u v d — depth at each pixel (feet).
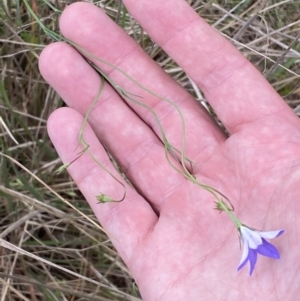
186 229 0.65
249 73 0.68
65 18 0.69
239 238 0.60
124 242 0.66
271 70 0.80
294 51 0.84
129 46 0.70
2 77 0.83
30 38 0.82
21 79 0.86
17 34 0.78
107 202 0.67
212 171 0.68
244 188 0.64
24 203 0.83
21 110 0.88
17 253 0.80
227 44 0.68
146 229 0.66
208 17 0.91
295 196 0.58
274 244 0.58
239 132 0.67
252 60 0.94
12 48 0.82
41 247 0.87
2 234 0.75
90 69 0.70
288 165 0.62
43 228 0.88
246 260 0.56
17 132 0.87
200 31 0.68
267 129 0.66
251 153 0.65
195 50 0.68
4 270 0.82
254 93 0.68
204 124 0.71
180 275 0.62
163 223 0.66
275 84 0.89
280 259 0.57
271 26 0.93
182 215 0.66
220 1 0.91
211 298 0.59
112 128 0.71
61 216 0.76
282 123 0.66
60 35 0.71
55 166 0.86
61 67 0.69
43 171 0.86
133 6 0.68
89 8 0.69
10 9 0.77
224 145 0.68
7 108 0.83
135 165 0.70
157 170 0.70
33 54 0.81
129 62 0.71
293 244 0.56
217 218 0.65
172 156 0.70
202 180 0.68
